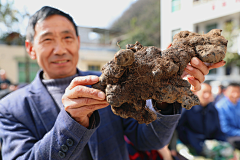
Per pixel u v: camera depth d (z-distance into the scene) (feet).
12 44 33.96
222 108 10.80
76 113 2.52
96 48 41.73
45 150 2.70
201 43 2.57
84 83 2.47
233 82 10.92
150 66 2.35
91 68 40.34
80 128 2.55
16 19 21.36
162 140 3.43
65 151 2.60
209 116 8.50
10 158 3.20
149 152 5.08
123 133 4.21
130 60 2.15
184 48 2.55
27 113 3.79
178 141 9.02
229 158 8.29
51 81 4.16
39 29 4.00
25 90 4.22
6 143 3.50
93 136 3.70
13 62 34.68
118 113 2.49
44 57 4.09
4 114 3.81
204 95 8.44
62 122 2.60
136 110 2.48
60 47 4.01
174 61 2.46
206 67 2.52
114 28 44.29
